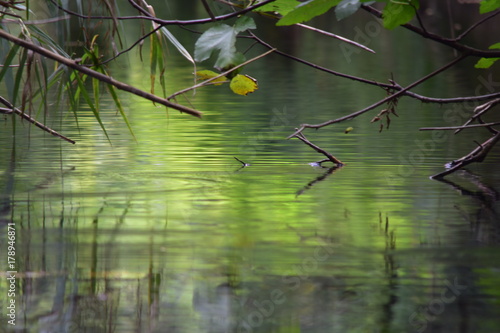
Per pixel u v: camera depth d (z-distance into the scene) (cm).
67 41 873
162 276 687
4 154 1300
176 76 2492
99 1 860
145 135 1512
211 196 1016
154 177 1135
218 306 619
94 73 695
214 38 788
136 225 857
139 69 2616
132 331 575
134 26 3762
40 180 1105
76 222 869
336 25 4003
